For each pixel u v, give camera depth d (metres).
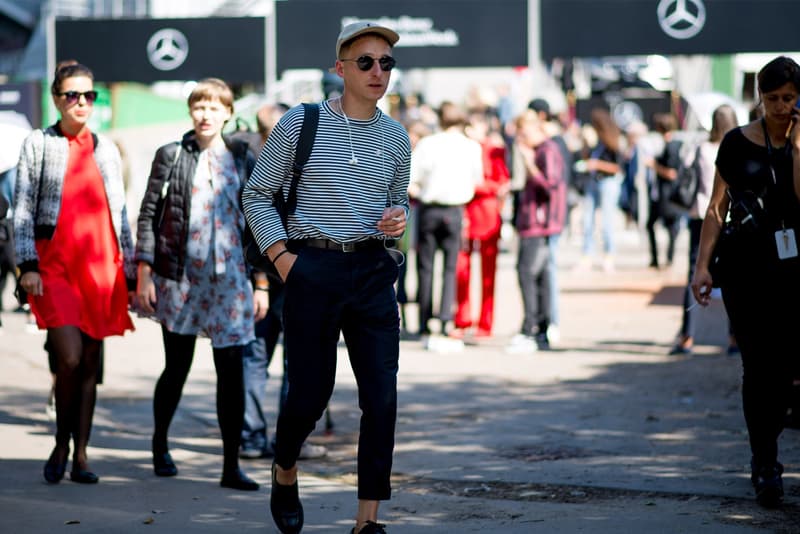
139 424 13.01
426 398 14.30
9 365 16.62
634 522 8.75
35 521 8.85
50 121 25.55
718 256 9.46
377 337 7.90
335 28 24.30
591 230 28.25
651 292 24.27
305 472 10.84
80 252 10.07
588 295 24.05
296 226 7.87
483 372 16.12
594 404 13.70
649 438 11.84
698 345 17.92
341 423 13.08
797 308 9.25
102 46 24.97
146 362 17.06
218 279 10.02
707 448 11.32
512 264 30.39
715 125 15.69
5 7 37.38
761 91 9.09
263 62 24.61
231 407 10.02
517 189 18.48
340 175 7.78
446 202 18.31
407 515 9.12
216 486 10.15
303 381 7.87
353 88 7.80
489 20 23.91
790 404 11.84
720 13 23.97
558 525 8.72
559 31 24.05
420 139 20.08
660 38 24.00
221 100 10.11
